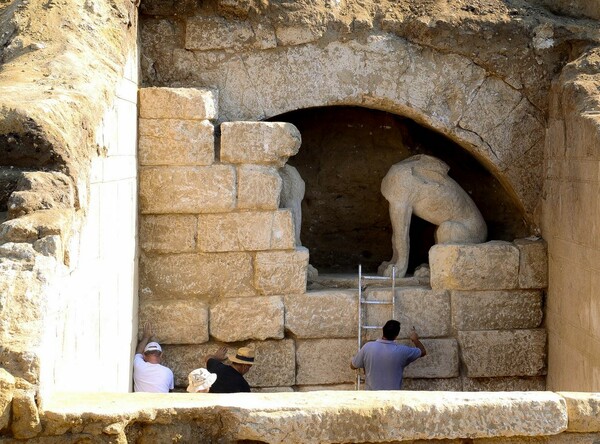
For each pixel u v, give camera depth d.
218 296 8.91
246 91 9.20
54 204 4.98
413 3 9.43
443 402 4.74
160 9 9.02
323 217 10.53
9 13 7.42
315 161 10.44
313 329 9.02
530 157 9.49
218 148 8.84
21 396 4.11
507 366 9.22
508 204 10.26
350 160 10.43
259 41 9.16
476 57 9.35
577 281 8.23
